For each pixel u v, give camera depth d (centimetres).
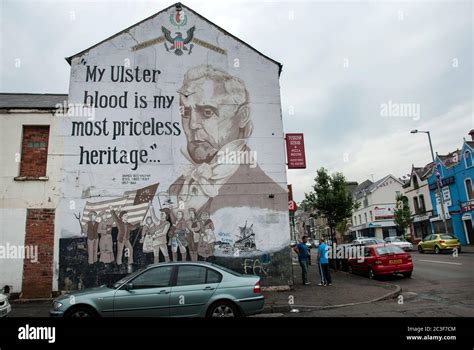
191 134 1356
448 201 3525
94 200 1269
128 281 738
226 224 1297
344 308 951
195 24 1455
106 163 1302
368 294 1116
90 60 1377
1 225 1226
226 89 1411
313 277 1620
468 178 3222
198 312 722
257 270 1274
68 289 1203
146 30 1427
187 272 758
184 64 1416
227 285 746
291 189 1571
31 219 1239
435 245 2636
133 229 1262
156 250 1254
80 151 1302
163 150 1333
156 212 1281
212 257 1268
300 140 1456
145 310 711
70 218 1249
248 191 1330
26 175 1280
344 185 2325
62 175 1277
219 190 1322
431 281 1359
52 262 1216
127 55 1398
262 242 1295
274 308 952
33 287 1196
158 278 746
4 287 1184
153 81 1388
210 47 1442
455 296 1031
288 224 1316
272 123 1399
